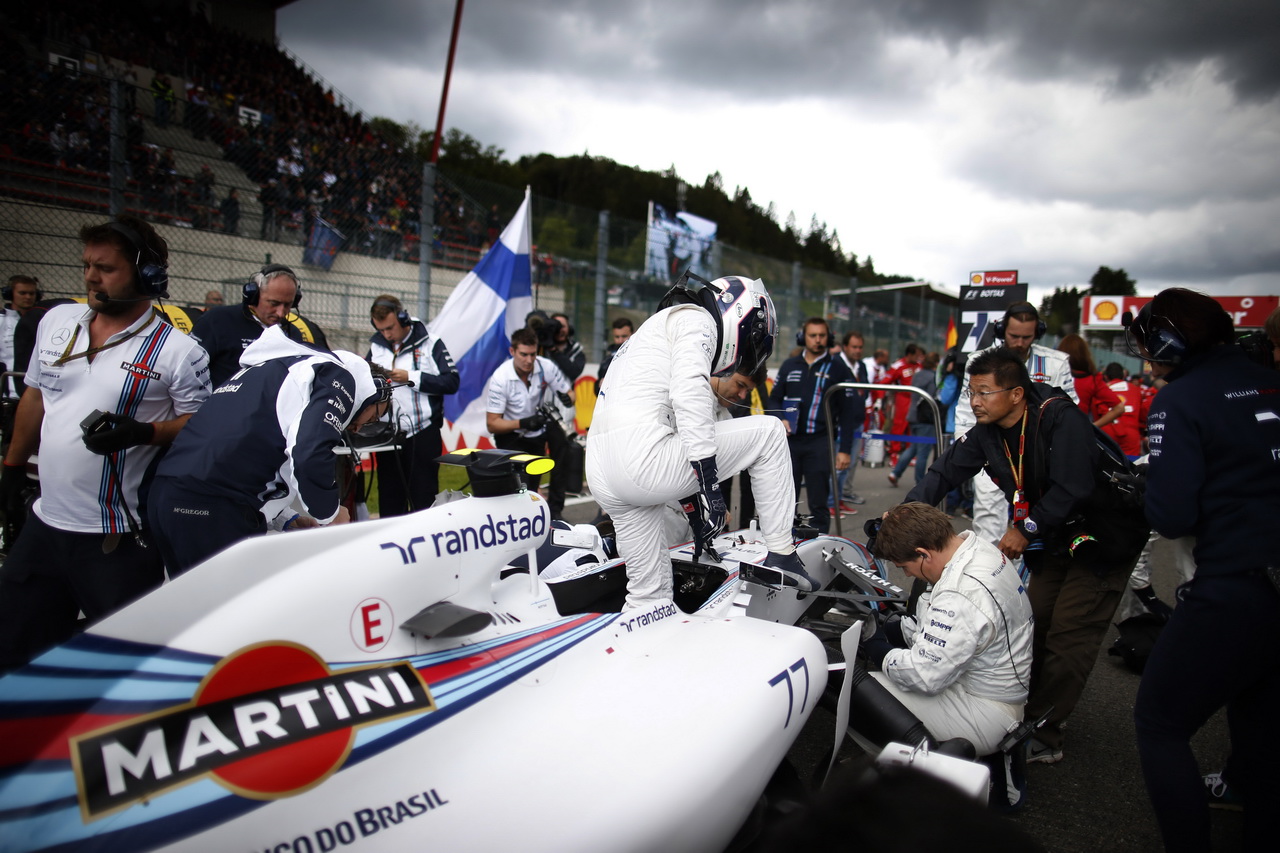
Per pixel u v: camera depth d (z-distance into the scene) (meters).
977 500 4.03
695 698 1.84
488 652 1.84
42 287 6.34
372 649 1.67
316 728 1.48
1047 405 2.81
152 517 2.25
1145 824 2.58
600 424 2.51
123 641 1.41
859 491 9.05
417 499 4.79
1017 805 2.62
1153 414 2.08
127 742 1.34
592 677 1.88
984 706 2.53
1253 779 2.02
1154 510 2.04
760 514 2.65
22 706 1.31
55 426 2.43
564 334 6.73
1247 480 1.93
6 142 6.10
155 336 2.53
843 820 0.81
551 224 9.34
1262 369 2.01
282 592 1.56
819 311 13.23
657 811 1.55
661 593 2.50
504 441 5.58
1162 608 3.88
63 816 1.26
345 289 7.82
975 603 2.45
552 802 1.50
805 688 2.07
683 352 2.39
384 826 1.42
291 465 2.24
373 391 2.56
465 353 6.89
